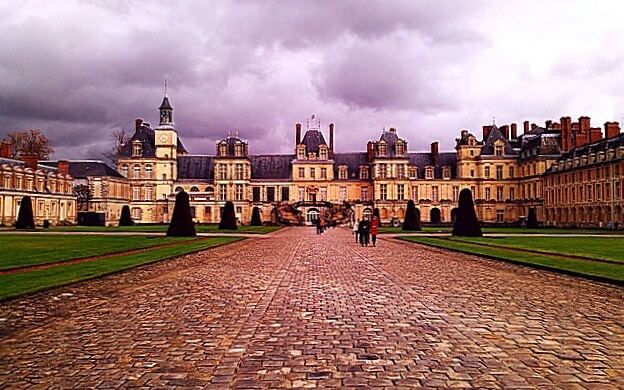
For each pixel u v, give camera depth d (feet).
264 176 347.36
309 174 343.46
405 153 337.93
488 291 47.39
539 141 307.99
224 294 45.70
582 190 256.73
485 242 117.91
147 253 85.92
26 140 319.27
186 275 59.11
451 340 29.78
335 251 96.99
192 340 29.96
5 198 234.79
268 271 63.36
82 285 50.96
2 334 31.40
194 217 330.34
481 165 332.39
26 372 24.35
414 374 23.98
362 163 353.31
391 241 132.36
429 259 79.97
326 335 31.07
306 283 52.70
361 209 336.90
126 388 22.27
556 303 41.29
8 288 46.62
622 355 26.78
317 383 22.88
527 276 58.23
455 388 22.20
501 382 22.85
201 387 22.40
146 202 331.98
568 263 68.28
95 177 303.48
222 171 332.60
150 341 29.78
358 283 52.70
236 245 113.39
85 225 273.33
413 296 44.65
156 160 333.42
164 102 339.77
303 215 329.72
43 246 99.55
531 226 241.96
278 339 30.14
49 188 275.39
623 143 224.94
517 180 329.93
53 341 29.81
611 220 230.07
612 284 51.67
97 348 28.35
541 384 22.58
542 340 29.73
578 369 24.56
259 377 23.66
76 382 23.00
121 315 36.83
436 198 337.11
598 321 34.63
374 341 29.68
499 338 30.22
